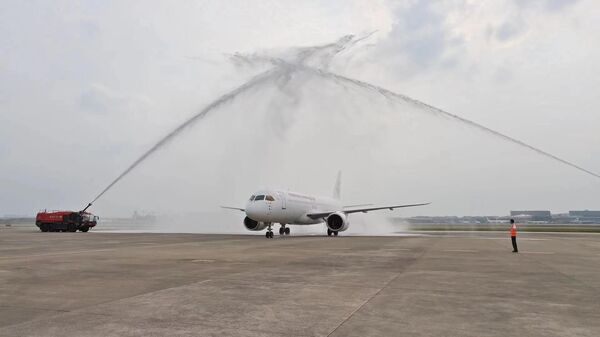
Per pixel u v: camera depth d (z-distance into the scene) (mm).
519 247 26781
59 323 7211
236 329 6887
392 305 8750
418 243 30719
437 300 9289
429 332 6762
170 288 10664
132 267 15008
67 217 53562
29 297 9469
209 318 7605
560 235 49312
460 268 15141
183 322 7320
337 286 11055
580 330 6930
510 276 13102
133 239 34844
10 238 36656
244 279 12203
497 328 7016
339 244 29031
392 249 24344
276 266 15477
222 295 9750
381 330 6859
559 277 12953
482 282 11844
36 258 18266
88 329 6832
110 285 11094
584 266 16016
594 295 9992
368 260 17844
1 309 8289
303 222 45906
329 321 7422
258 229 43062
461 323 7324
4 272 13641
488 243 31094
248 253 21000
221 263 16375
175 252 21500
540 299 9469
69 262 16594
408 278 12562
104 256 19188
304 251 22500
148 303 8844
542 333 6750
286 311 8164
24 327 6945
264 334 6609
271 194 39625
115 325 7098
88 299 9250
